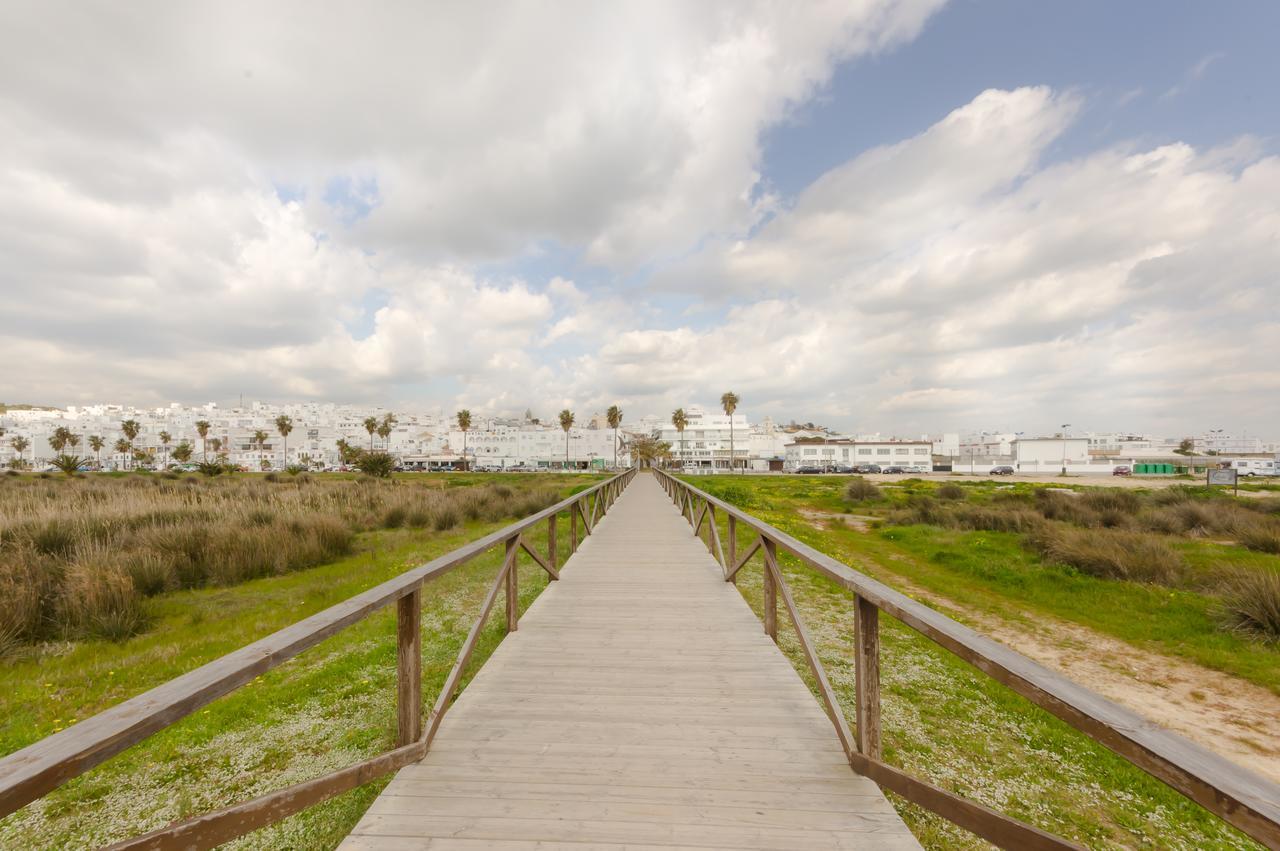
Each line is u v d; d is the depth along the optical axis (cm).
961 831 253
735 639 383
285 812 152
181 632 547
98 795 279
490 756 231
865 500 2309
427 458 8719
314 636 157
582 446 8412
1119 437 10231
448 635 507
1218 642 573
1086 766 310
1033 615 678
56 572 628
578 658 347
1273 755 374
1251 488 3206
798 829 186
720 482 3578
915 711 371
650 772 220
